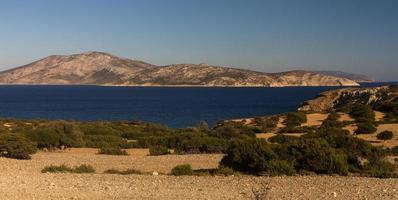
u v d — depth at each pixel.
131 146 39.81
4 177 22.50
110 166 28.22
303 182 21.88
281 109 125.56
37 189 19.42
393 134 44.94
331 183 21.55
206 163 29.28
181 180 22.50
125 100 189.25
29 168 27.02
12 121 65.12
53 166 26.48
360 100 88.69
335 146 30.28
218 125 62.78
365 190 19.75
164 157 32.31
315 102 98.62
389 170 26.14
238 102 166.25
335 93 97.44
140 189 19.84
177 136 40.53
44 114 114.56
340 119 62.59
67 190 19.36
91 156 33.16
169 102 171.25
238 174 24.58
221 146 35.41
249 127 53.25
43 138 37.34
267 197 17.86
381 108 70.31
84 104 161.50
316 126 55.28
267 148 25.86
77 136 40.97
